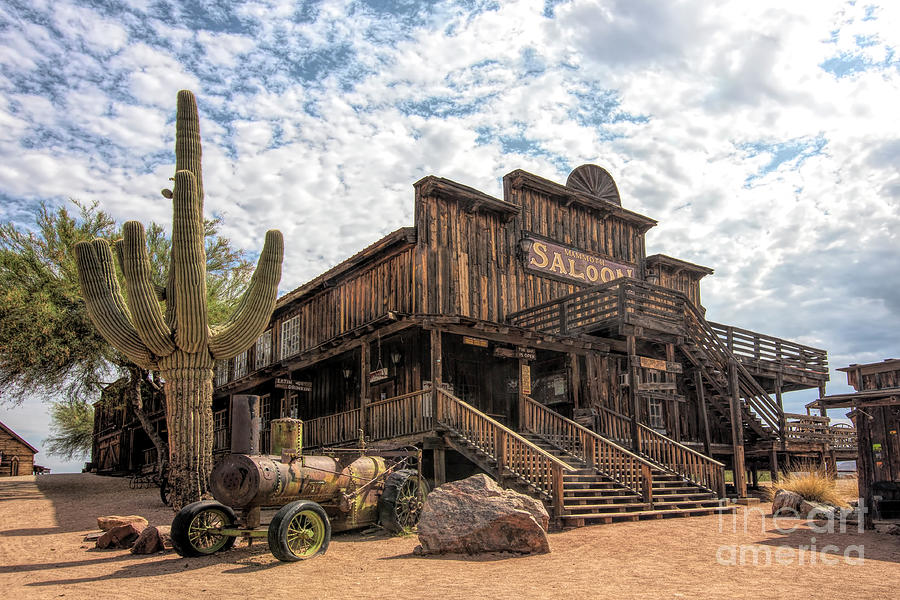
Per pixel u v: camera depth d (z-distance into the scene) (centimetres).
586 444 1541
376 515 1174
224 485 955
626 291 1658
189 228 1289
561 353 1905
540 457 1231
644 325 1675
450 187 1875
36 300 2044
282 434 1035
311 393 2244
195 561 922
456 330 1587
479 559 893
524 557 902
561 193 2194
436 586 724
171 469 1279
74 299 2092
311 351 1864
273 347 2527
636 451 1609
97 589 752
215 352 1335
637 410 1631
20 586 782
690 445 1998
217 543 983
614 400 2003
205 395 1318
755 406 2014
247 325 1337
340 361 2103
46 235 2197
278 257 1385
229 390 2534
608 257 2323
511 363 1952
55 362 2061
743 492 1731
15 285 2105
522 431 1727
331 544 1058
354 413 1745
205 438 1303
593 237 2298
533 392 1966
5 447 3450
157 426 3181
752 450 2081
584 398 1867
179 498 1254
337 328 2111
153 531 1012
